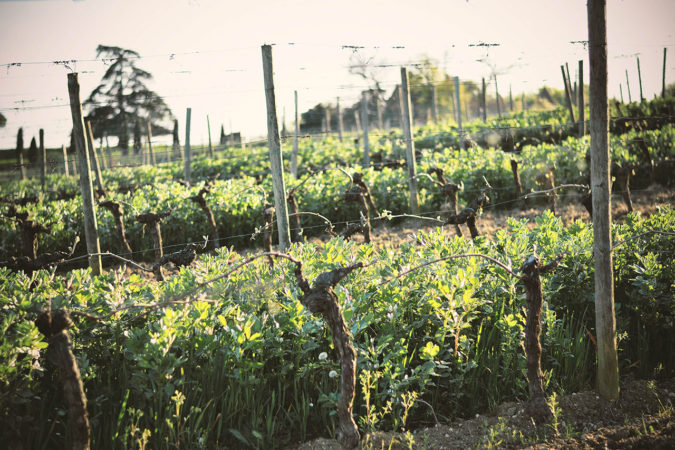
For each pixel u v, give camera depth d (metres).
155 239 9.66
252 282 5.67
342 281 5.72
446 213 13.87
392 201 14.15
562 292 6.17
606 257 4.74
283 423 4.68
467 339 5.09
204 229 13.02
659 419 4.63
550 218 7.42
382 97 49.03
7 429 4.04
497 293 5.77
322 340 5.21
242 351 4.62
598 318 4.84
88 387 4.68
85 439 3.73
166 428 4.30
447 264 6.08
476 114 66.12
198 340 4.81
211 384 4.63
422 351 4.83
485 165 15.49
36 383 4.30
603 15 4.48
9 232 11.94
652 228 6.67
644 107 26.09
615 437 4.37
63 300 4.93
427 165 16.33
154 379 4.35
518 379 5.07
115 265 11.73
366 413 4.77
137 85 49.28
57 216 12.63
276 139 8.21
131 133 48.97
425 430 4.63
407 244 6.73
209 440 4.46
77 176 31.64
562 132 25.80
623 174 12.12
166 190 16.77
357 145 29.50
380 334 5.31
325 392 4.80
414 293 5.62
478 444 4.30
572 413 4.74
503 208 14.59
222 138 50.00
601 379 4.91
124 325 5.02
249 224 13.09
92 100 48.44
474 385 5.07
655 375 5.49
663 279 5.99
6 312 4.75
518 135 26.67
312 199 13.69
